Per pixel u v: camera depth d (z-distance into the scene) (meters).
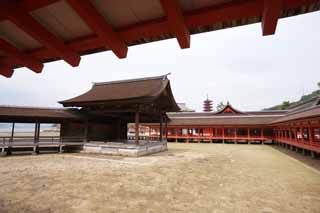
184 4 1.50
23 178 7.62
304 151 15.35
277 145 24.31
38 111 15.16
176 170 9.47
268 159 13.20
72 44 1.91
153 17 1.64
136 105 14.13
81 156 13.54
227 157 14.09
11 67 2.30
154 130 32.53
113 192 6.15
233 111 31.75
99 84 20.20
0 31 1.86
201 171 9.37
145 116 18.69
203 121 29.66
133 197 5.77
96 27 1.56
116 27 1.75
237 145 24.55
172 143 27.89
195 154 15.66
